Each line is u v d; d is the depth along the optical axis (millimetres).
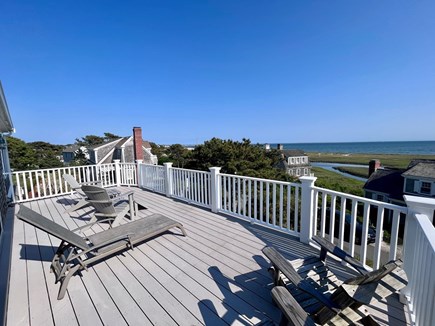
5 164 6473
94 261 2613
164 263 2617
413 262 1681
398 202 15992
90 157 25609
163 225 3092
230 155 18875
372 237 10828
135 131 9602
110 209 3697
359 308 1550
